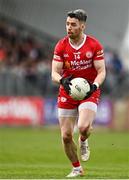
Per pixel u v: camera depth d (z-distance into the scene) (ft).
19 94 176.55
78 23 69.15
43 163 101.14
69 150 71.77
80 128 69.62
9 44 188.65
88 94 68.69
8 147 126.00
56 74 70.49
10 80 175.94
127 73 181.27
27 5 190.39
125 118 175.42
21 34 190.90
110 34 191.01
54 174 75.15
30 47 189.37
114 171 82.64
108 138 150.20
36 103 176.24
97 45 70.18
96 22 190.19
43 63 185.68
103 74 70.28
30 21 190.70
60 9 191.21
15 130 170.09
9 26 190.60
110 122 175.32
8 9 189.98
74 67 70.64
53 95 176.55
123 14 190.90
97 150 123.03
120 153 118.62
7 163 99.35
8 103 176.55
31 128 176.45
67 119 71.46
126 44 195.42
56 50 70.74
